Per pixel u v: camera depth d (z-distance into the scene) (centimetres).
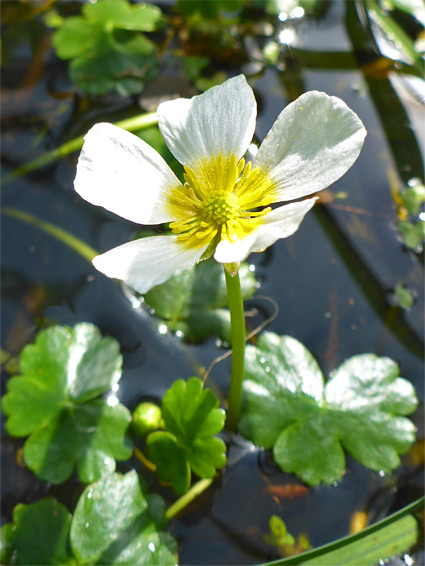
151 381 7
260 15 10
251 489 6
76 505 6
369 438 6
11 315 7
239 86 6
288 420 6
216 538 6
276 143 5
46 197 8
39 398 7
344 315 7
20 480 6
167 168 6
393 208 8
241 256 5
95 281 8
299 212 5
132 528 6
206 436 6
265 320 7
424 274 8
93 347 7
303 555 6
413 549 6
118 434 6
